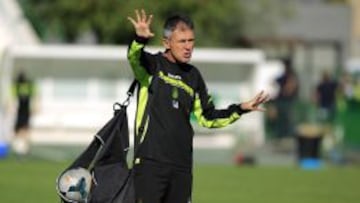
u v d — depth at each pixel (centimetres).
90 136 9156
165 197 2491
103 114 9338
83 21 11744
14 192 5112
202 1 11925
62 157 7762
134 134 2500
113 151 2519
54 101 9362
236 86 9694
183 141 2473
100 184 2478
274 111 8912
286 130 8856
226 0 12206
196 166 7369
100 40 12019
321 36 16400
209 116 2516
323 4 16575
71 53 9200
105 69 9419
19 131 7488
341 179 6475
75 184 2452
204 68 9656
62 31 12400
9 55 9012
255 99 2492
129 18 2452
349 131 8619
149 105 2464
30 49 9112
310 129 7731
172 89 2469
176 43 2473
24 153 7462
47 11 12038
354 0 17750
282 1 13962
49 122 9106
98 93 9419
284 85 8919
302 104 8919
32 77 9319
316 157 7694
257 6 13575
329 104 8838
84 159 2509
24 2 12169
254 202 4912
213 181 6072
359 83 11088
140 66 2461
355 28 17600
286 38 15362
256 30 13688
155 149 2455
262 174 6731
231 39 13225
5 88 8812
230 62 9538
